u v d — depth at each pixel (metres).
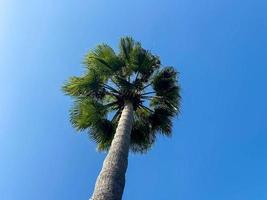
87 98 14.14
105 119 14.18
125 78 14.20
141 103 14.09
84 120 13.91
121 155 9.73
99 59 14.02
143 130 14.38
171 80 14.70
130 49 14.61
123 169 9.34
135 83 13.98
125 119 11.52
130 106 12.67
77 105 14.22
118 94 13.79
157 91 14.44
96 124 14.05
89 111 13.91
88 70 14.16
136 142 14.32
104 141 14.04
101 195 8.32
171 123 14.52
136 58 14.17
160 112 14.44
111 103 13.79
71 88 14.03
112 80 14.10
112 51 14.39
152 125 14.45
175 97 14.54
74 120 14.17
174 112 14.57
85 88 13.90
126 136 10.63
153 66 14.57
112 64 13.94
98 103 14.03
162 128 14.47
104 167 9.23
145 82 14.41
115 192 8.51
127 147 10.27
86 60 14.23
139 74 14.28
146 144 14.40
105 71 13.97
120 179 8.95
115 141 10.33
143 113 14.46
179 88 14.73
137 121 14.45
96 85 13.88
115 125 13.96
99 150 14.11
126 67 14.20
